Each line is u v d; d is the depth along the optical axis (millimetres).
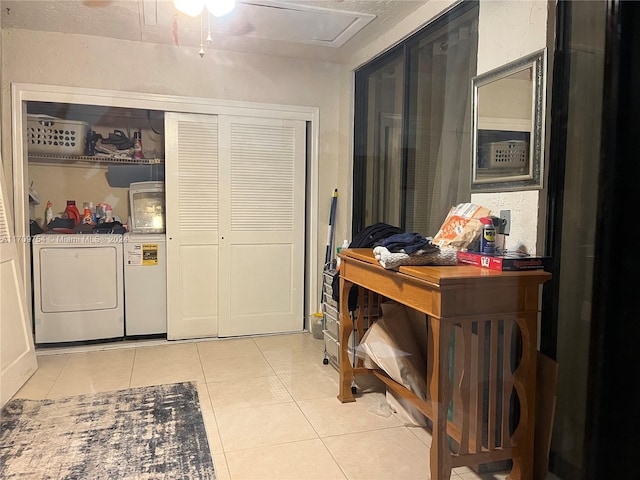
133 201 3645
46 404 2482
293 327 3928
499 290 1699
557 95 1792
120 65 3383
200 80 3576
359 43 3373
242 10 2836
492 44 2125
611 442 1530
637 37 1486
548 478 1758
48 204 3441
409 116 2990
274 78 3729
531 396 1737
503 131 2064
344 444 2088
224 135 3686
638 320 1473
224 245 3758
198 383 2791
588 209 1625
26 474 1831
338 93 3848
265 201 3830
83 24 3086
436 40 2684
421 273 1743
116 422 2281
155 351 3385
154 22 3043
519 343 1733
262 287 3852
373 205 3514
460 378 1706
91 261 3449
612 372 1527
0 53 3086
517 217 1969
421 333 2203
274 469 1892
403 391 2227
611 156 1524
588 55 1643
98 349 3402
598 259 1562
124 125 3621
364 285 2318
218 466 1907
